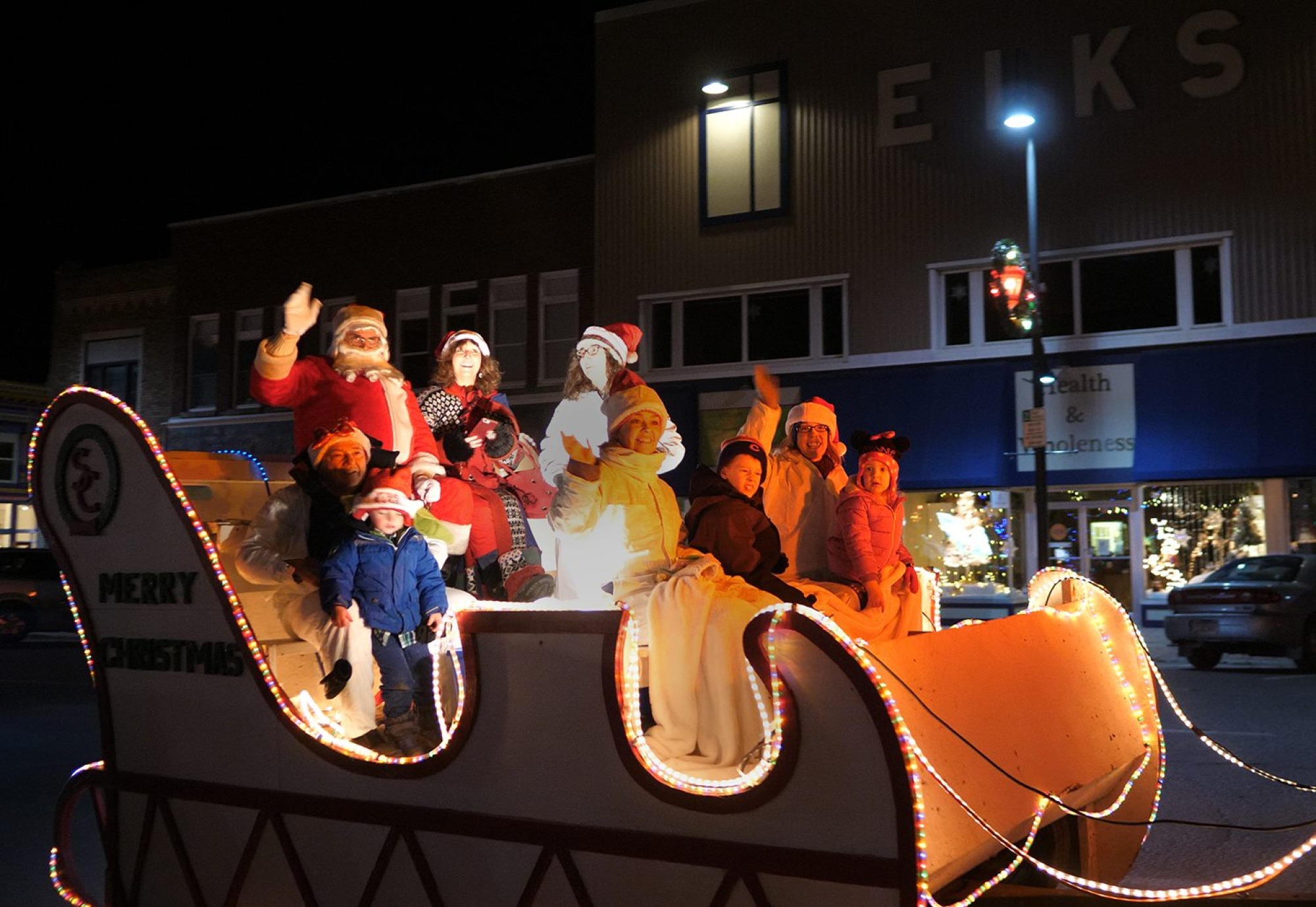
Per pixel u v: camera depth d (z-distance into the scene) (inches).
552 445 198.2
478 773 124.2
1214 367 754.2
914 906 100.7
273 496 156.6
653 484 179.6
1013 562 820.0
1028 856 118.6
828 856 105.1
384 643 148.1
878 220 842.8
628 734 115.3
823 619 106.7
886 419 826.2
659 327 909.2
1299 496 748.6
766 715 116.6
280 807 137.9
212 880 144.3
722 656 128.6
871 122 845.8
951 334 829.2
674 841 112.5
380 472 153.6
